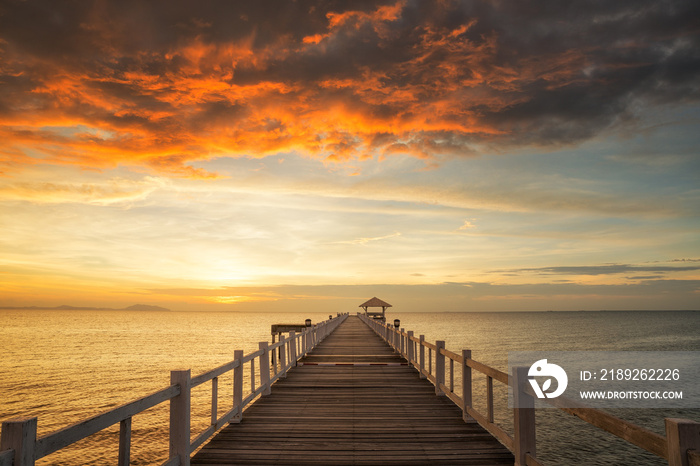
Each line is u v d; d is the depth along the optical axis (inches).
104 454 771.4
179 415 190.7
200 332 4972.9
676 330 5036.9
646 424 972.6
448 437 252.7
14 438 97.3
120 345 3097.9
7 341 3380.9
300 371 502.3
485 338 3688.5
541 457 745.0
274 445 238.5
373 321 1270.9
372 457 220.1
